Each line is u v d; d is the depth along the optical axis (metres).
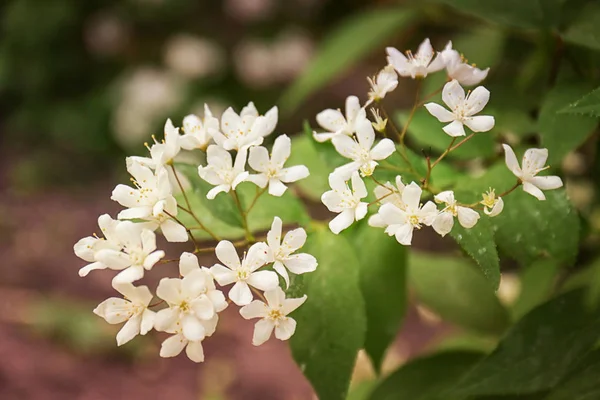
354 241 0.33
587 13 0.32
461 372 0.33
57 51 1.10
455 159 0.36
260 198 0.31
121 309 0.26
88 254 0.27
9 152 1.09
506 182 0.30
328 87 0.94
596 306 0.29
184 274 0.26
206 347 0.71
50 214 0.94
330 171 0.30
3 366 0.64
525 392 0.28
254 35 1.03
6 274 0.80
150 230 0.27
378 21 0.46
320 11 1.03
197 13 1.06
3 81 1.11
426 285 0.39
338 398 0.29
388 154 0.27
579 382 0.28
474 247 0.27
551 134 0.31
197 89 1.00
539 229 0.29
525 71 0.37
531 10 0.32
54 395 0.62
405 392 0.33
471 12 0.32
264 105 0.99
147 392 0.64
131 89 0.98
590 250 0.39
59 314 0.71
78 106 1.09
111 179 1.03
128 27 1.07
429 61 0.30
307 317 0.29
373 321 0.33
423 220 0.26
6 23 1.08
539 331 0.29
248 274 0.26
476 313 0.38
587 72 0.34
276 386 0.66
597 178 0.34
